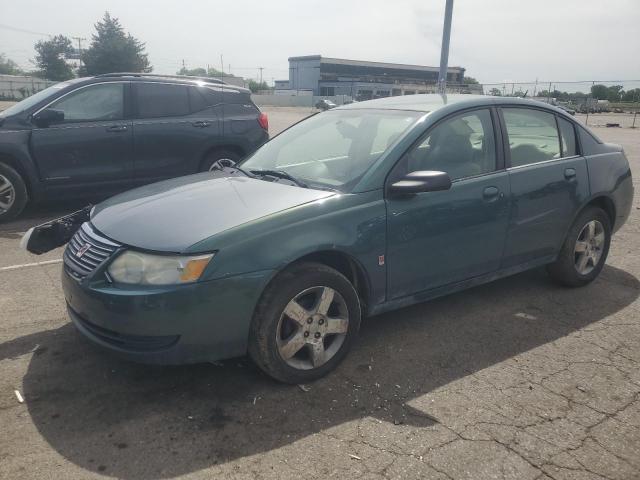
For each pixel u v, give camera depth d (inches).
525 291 184.7
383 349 143.8
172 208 128.5
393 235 135.3
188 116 307.9
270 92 3184.1
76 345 143.6
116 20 2824.8
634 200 339.0
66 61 3270.2
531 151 168.1
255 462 100.2
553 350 144.0
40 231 146.9
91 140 280.8
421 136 144.6
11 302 172.2
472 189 149.4
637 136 798.5
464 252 151.0
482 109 159.8
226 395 121.4
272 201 127.7
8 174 266.4
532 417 114.5
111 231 122.6
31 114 270.1
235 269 113.7
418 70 4008.4
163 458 101.1
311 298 127.2
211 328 113.9
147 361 113.8
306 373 125.7
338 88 3191.4
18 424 110.5
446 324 159.0
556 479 96.7
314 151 157.9
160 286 110.3
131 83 293.7
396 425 111.3
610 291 185.6
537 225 166.9
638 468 99.7
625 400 121.2
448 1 483.2
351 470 98.3
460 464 100.0
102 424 110.9
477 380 128.9
